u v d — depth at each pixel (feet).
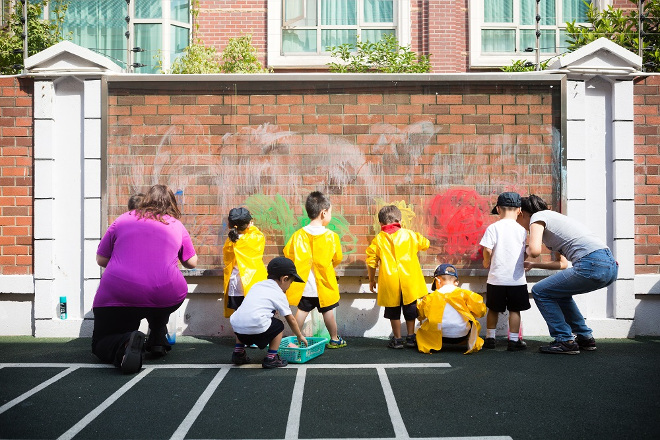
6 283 23.72
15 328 24.07
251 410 15.07
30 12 31.68
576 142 23.85
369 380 17.53
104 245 19.67
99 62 23.65
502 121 23.98
